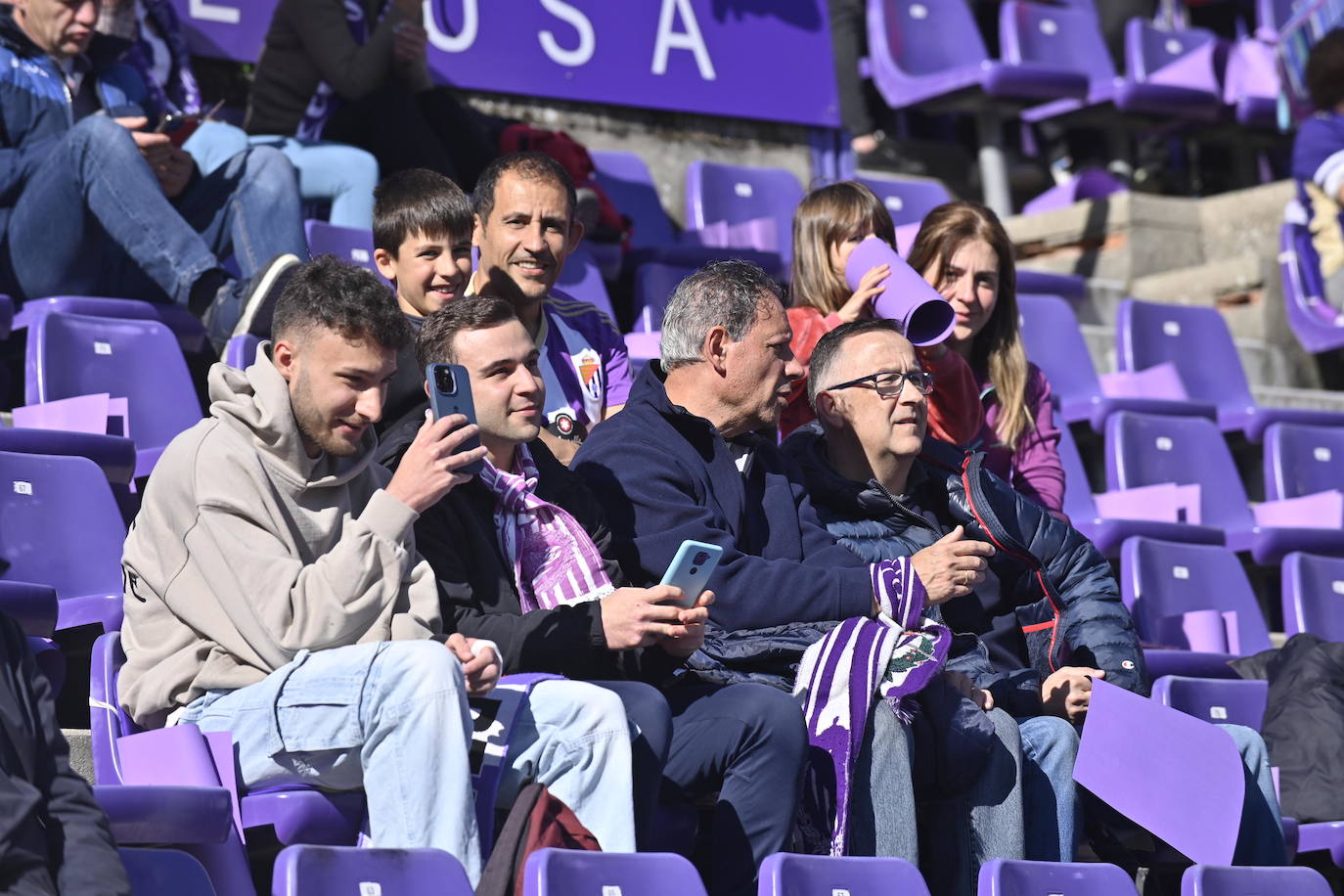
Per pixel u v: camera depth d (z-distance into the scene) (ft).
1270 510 73.36
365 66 68.80
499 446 38.78
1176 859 45.91
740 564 40.32
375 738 32.60
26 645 29.14
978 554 42.88
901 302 49.01
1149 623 61.82
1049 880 36.83
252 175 58.34
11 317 52.60
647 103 85.51
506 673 36.35
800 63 90.43
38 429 45.03
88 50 60.95
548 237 49.14
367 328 35.06
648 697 35.94
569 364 50.44
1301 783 49.16
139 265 53.72
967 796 40.93
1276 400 85.25
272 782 33.78
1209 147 115.44
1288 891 40.63
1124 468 70.69
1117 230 95.81
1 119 58.08
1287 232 90.63
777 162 90.02
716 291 43.04
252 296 51.75
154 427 50.83
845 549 42.78
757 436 44.16
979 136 101.55
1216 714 50.16
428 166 68.85
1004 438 55.52
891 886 34.35
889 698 39.19
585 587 38.14
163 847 31.99
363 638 34.27
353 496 36.47
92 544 43.65
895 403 44.86
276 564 34.09
